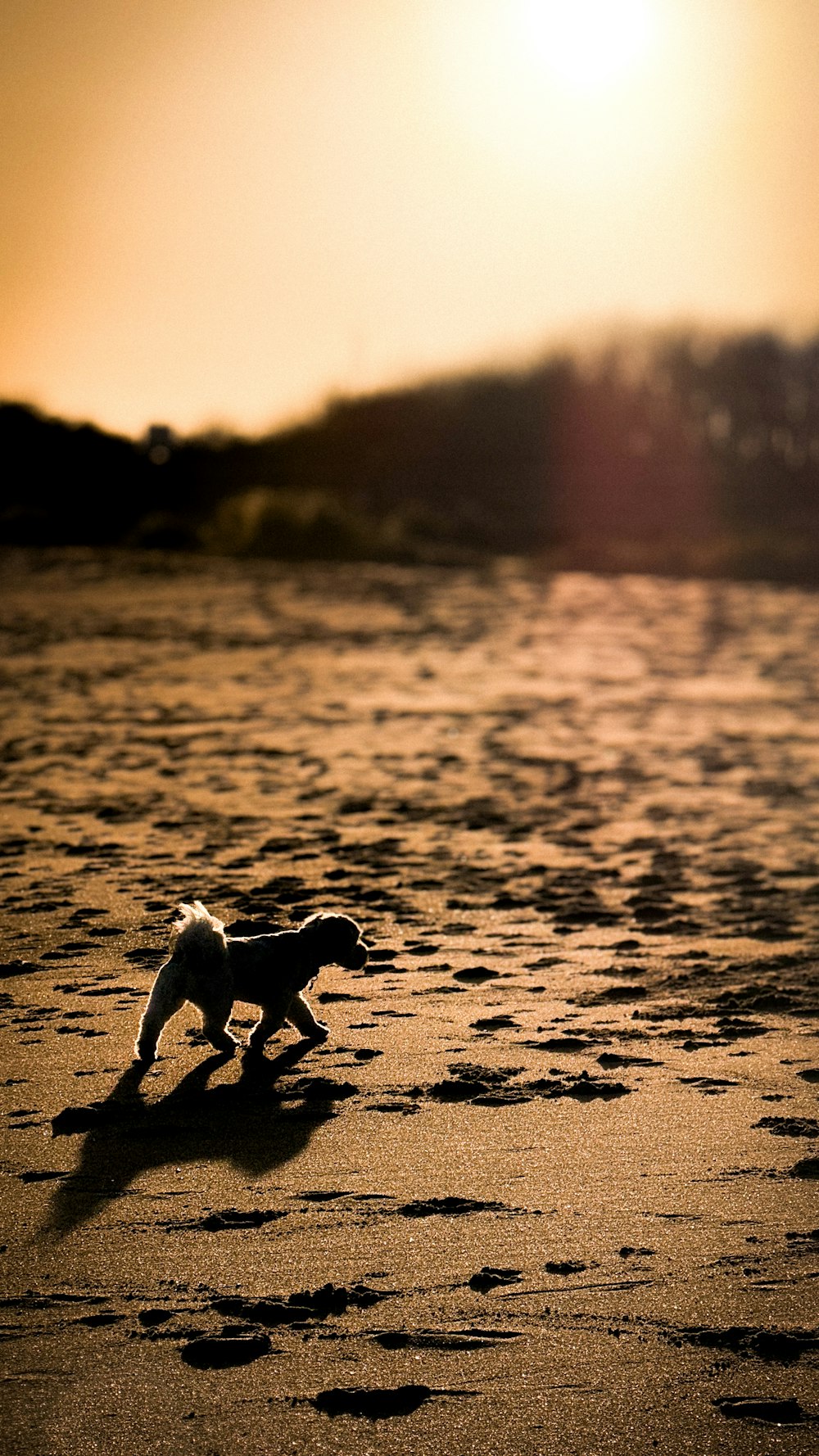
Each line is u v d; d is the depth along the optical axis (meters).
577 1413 3.49
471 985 7.23
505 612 31.97
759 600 36.59
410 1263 4.26
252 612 29.92
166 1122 5.38
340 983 7.23
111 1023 6.48
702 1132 5.31
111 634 25.81
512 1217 4.58
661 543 49.59
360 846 10.42
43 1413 3.47
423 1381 3.62
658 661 24.70
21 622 27.03
